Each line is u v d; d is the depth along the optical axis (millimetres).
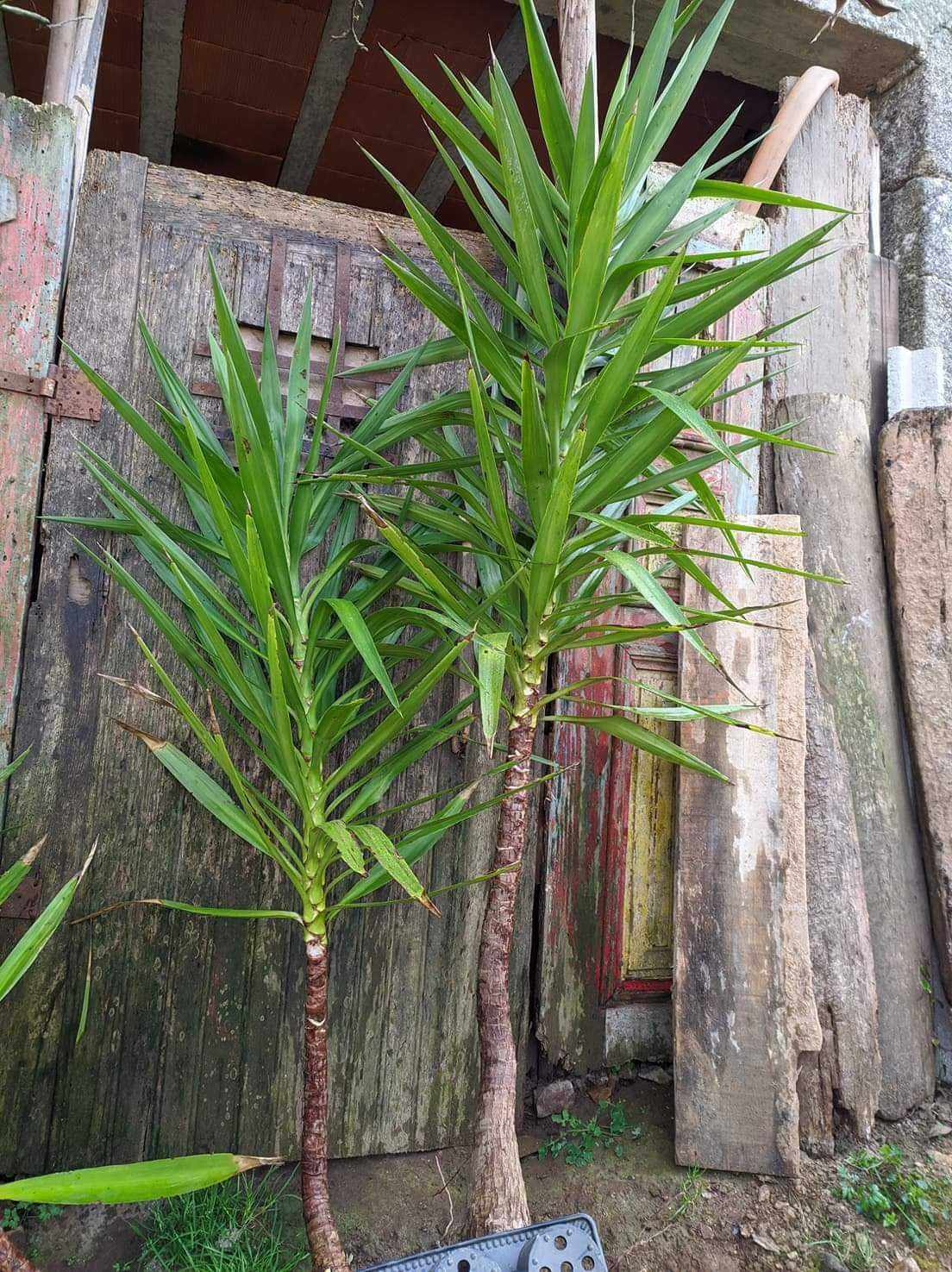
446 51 2793
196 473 1602
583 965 2057
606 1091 2039
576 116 1922
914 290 2479
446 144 3244
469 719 1569
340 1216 1752
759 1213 1767
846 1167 1870
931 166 2506
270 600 1359
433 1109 1923
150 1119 1769
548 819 2049
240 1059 1825
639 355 1343
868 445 2320
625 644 2107
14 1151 1690
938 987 2160
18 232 1749
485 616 1649
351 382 1976
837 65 2602
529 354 1775
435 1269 1328
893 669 2258
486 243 2107
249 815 1530
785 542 2074
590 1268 1341
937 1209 1774
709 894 1970
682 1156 1858
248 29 2703
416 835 1513
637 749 2135
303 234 1966
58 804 1739
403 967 1923
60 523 1740
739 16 2439
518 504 1992
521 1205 1521
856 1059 1969
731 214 2309
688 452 2213
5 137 1747
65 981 1731
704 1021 1917
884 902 2109
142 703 1804
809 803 2088
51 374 1764
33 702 1738
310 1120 1493
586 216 1460
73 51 1854
